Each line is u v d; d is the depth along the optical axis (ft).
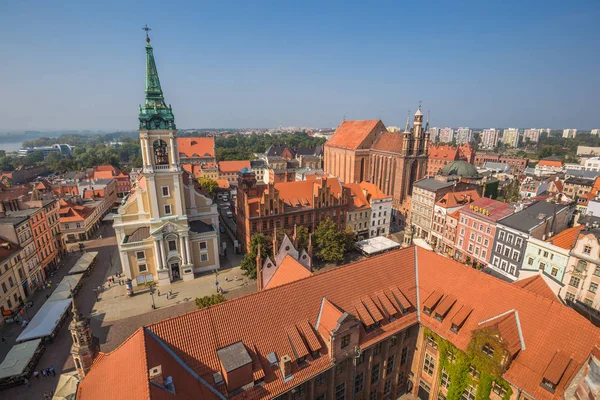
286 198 298.15
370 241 314.55
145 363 75.10
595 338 93.45
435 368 130.62
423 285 140.36
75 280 232.94
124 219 237.86
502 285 119.75
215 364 92.38
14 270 214.69
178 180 236.84
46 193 399.24
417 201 357.82
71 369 162.61
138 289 241.35
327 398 115.96
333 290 122.01
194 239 257.14
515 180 534.78
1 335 190.39
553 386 92.84
